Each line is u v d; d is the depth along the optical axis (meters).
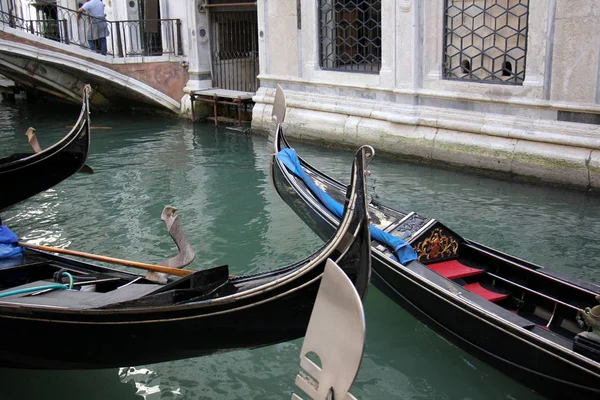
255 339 3.92
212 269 3.95
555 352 3.75
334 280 2.17
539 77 7.98
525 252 6.13
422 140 9.23
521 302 4.61
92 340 3.96
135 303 3.78
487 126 8.54
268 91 11.61
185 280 3.93
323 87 10.61
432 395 4.20
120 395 4.28
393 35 9.32
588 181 7.66
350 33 10.84
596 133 7.56
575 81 7.65
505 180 8.38
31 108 15.52
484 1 8.50
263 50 11.48
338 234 3.46
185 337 3.88
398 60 9.35
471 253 5.15
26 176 7.49
